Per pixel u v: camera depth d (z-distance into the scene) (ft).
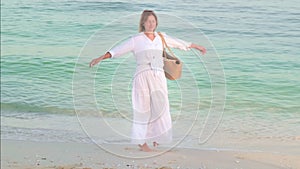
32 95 29.73
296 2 31.09
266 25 31.24
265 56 29.99
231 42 30.86
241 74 29.22
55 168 19.24
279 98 28.12
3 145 22.17
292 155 21.18
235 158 20.72
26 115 27.04
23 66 32.01
